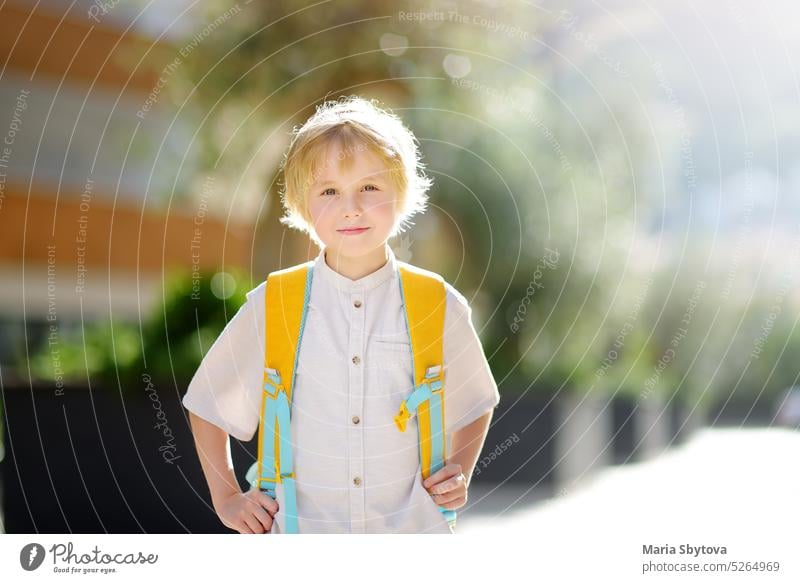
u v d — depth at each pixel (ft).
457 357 6.74
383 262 6.53
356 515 6.23
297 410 6.31
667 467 19.21
